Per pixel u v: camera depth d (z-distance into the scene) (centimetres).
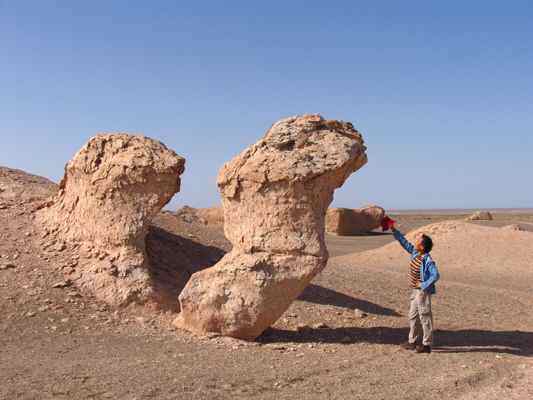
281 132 755
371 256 2167
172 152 932
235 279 751
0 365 577
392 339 823
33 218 1073
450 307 1130
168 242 1177
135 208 916
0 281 859
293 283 741
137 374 557
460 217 6288
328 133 759
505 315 1080
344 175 770
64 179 1093
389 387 549
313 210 748
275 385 543
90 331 752
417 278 720
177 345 707
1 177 1334
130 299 861
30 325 747
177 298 910
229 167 781
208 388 521
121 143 948
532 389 559
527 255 2003
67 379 532
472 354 712
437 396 527
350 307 1041
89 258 923
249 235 756
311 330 862
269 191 746
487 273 1795
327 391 531
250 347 718
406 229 3888
